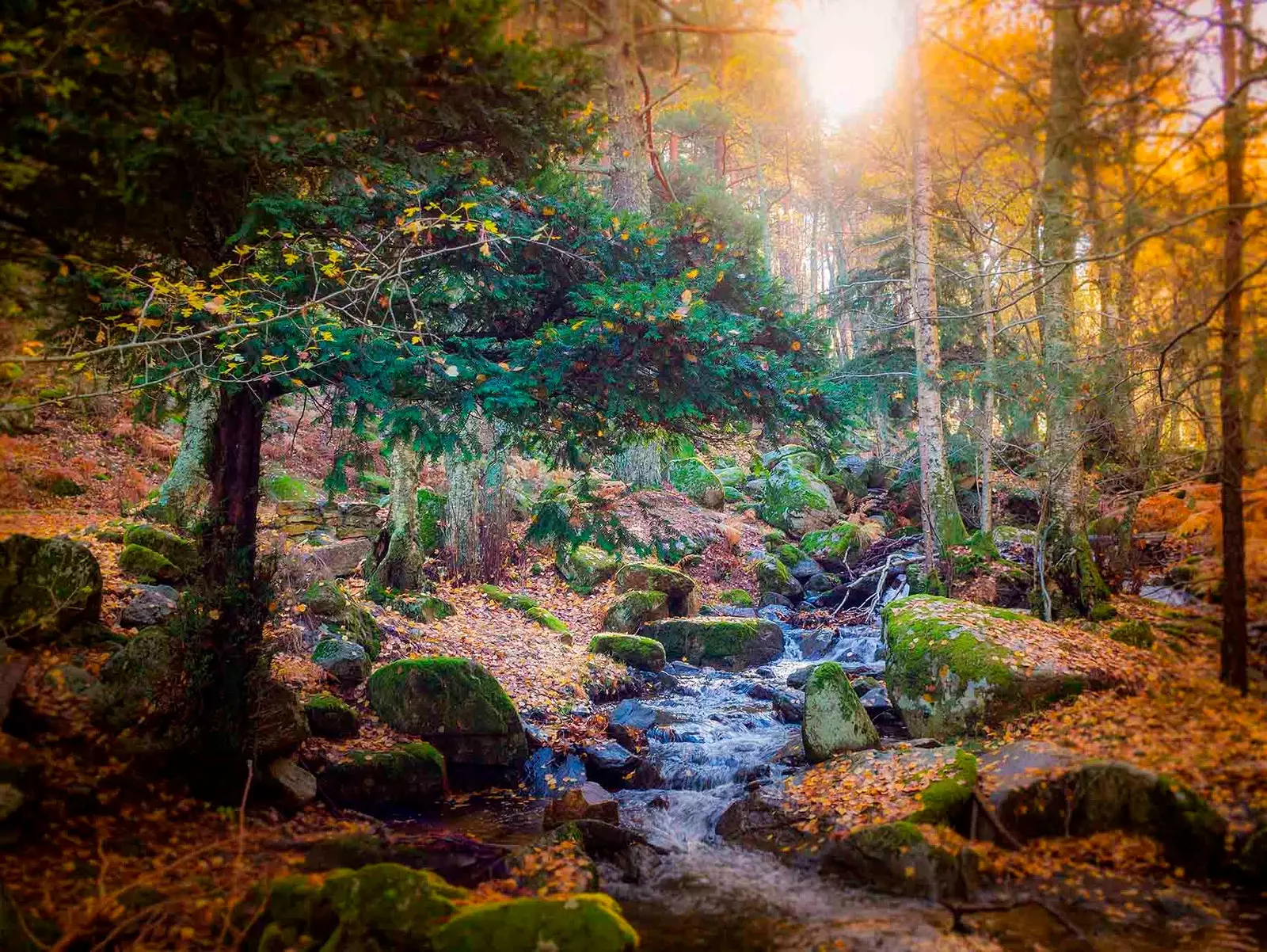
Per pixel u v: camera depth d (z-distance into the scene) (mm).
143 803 6418
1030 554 15625
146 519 11836
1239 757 6867
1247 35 4969
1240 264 6176
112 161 4746
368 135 6363
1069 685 8406
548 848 6520
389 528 14117
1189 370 7348
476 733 9188
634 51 5527
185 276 7039
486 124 6656
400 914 4355
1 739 5844
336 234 7031
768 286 10727
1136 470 10977
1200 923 5539
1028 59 5789
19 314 5824
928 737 8953
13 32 4234
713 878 6730
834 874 6656
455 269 7938
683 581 16312
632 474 21109
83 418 14547
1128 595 11688
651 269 8906
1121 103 5371
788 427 9555
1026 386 12242
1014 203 8984
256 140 5066
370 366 7113
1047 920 5660
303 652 9898
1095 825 6637
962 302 19203
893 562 17922
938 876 6082
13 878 4941
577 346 7645
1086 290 11430
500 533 15766
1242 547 7480
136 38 4551
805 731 8992
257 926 4648
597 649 13484
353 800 8023
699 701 12164
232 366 6652
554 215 8289
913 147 9219
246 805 7051
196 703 6961
